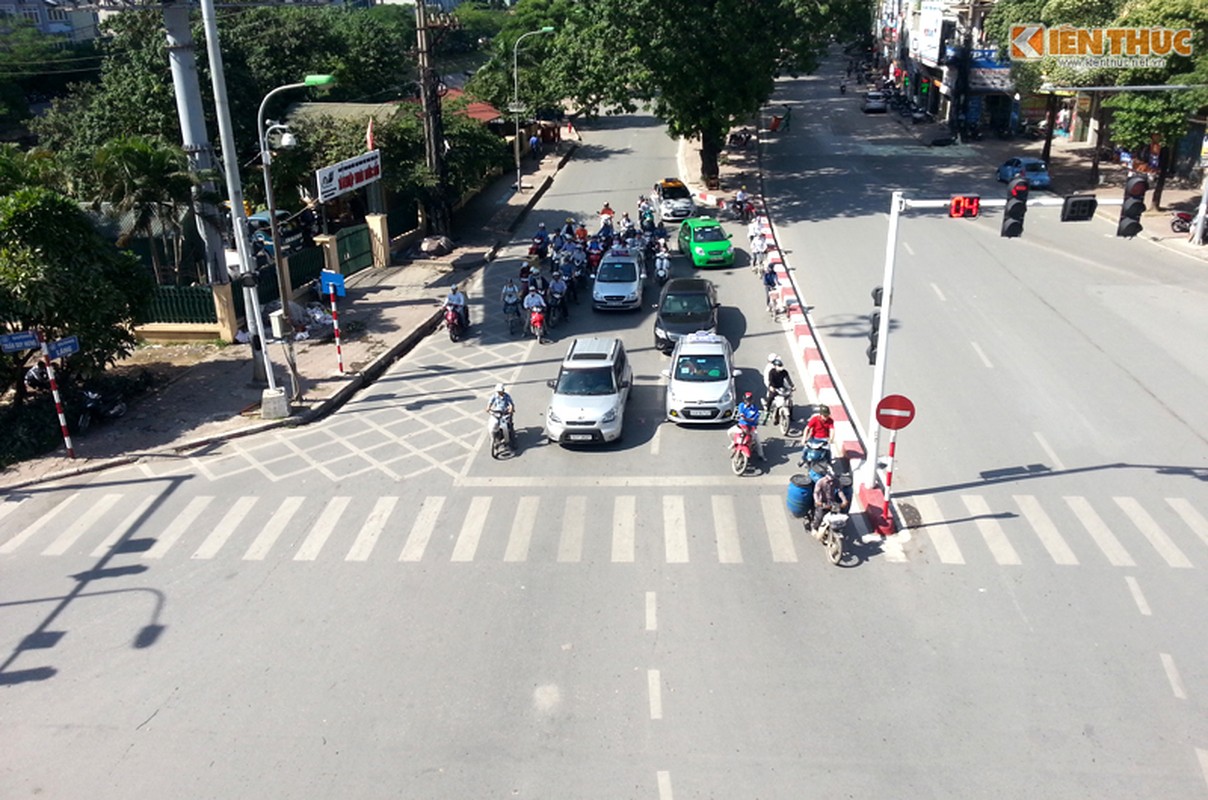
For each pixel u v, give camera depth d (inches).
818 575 520.1
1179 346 863.1
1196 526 560.4
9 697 434.9
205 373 869.2
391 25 3014.3
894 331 925.2
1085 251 1203.9
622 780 374.0
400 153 1348.4
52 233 705.0
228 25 1596.9
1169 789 362.9
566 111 2608.3
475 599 503.8
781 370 716.7
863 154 1956.2
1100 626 468.1
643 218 1331.2
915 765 378.3
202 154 952.3
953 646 454.9
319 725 409.7
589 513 595.5
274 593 514.6
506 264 1284.4
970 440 684.7
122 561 552.7
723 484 631.2
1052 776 370.9
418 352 940.6
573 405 685.9
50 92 2395.4
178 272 1011.3
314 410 773.9
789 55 1685.5
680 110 1545.3
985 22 2037.4
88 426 742.5
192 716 418.0
